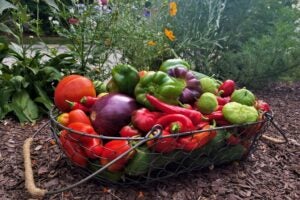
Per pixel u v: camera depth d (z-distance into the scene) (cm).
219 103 65
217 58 142
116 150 52
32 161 65
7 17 118
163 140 52
